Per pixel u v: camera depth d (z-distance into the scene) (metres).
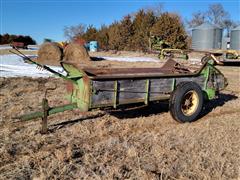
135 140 5.40
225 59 21.09
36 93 8.98
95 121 6.40
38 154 4.65
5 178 3.98
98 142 5.25
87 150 4.89
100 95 5.60
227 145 5.25
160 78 6.33
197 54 32.50
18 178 3.98
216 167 4.42
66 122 6.27
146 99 6.19
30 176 4.04
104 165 4.39
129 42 41.56
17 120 6.31
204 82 7.20
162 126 6.28
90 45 38.50
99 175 4.10
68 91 6.21
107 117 6.71
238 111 7.73
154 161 4.54
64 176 4.06
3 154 4.62
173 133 5.81
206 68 7.17
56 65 17.31
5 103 7.63
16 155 4.65
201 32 40.31
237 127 6.29
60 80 11.55
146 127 6.18
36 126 5.95
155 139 5.39
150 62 21.14
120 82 5.79
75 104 5.86
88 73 5.93
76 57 20.14
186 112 6.58
